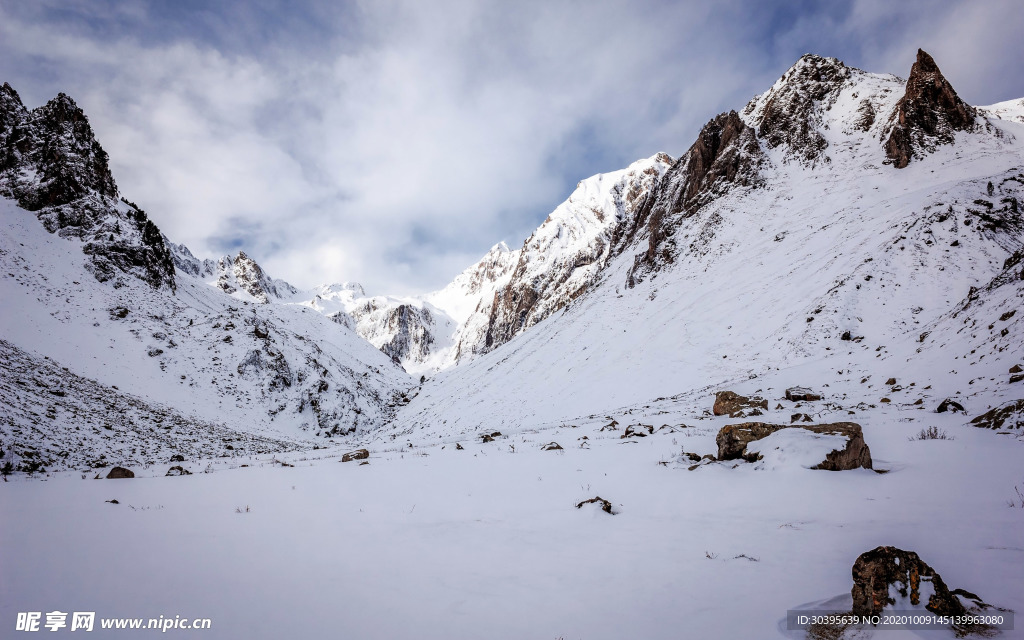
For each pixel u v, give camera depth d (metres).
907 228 40.91
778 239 58.94
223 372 51.94
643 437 18.67
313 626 4.99
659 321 56.69
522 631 4.79
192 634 4.76
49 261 51.16
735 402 22.91
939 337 26.42
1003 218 36.41
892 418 16.92
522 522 9.34
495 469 14.95
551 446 18.22
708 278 60.00
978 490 8.59
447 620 5.11
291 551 7.64
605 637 4.57
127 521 9.72
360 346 115.31
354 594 5.87
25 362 31.77
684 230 74.94
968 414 15.49
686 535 7.89
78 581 6.32
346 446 47.91
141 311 54.22
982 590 4.86
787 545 6.96
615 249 107.38
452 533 8.66
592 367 54.84
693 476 11.88
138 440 28.69
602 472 13.31
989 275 32.09
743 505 9.42
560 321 86.56
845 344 33.31
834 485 9.92
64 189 61.03
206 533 8.77
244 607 5.48
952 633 4.05
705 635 4.48
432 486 12.98
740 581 5.76
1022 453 10.57
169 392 43.97
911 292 34.69
